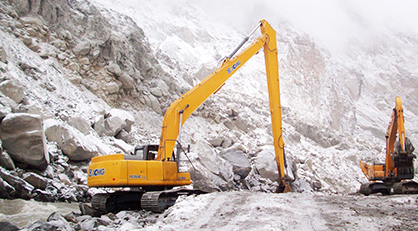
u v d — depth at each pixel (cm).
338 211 808
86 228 801
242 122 3200
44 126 1520
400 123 1457
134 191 1160
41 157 1338
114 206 1127
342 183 2855
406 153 1431
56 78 2028
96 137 1894
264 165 2323
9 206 1110
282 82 5238
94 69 2433
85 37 2445
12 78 1652
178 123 1241
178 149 1198
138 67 2809
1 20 2017
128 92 2603
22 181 1230
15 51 1897
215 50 5259
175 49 4612
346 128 5916
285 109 4122
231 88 4438
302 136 3825
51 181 1349
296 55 6084
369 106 7075
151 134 2442
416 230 619
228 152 2395
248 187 2183
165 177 1131
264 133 3316
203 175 1934
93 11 2578
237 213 823
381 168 1734
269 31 1577
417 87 7575
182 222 786
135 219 927
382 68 8094
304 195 1076
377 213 769
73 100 1994
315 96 5672
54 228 711
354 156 3553
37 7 2236
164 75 3036
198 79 4316
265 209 835
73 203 1316
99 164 1103
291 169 2444
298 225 688
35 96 1709
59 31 2338
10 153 1299
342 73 7206
